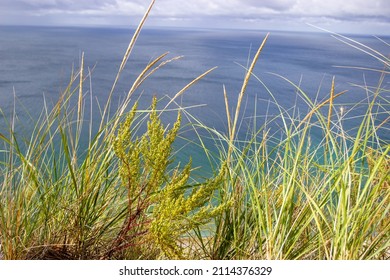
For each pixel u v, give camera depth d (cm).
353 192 246
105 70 11181
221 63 15662
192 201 210
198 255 257
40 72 10050
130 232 248
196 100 6706
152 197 227
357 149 222
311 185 252
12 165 234
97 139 245
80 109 248
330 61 19125
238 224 242
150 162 230
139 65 13462
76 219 237
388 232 222
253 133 275
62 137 229
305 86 8106
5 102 5597
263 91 7681
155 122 232
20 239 222
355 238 207
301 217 229
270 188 257
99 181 244
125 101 244
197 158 1703
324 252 226
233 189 247
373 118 264
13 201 231
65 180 251
